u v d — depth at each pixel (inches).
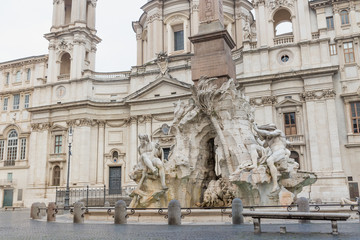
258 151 613.6
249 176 574.9
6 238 394.0
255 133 699.4
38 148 1781.5
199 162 699.4
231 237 364.8
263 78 1422.2
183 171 660.1
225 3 1937.7
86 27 1875.0
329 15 1451.8
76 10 1867.6
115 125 1759.4
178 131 705.6
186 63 1706.4
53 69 1846.7
